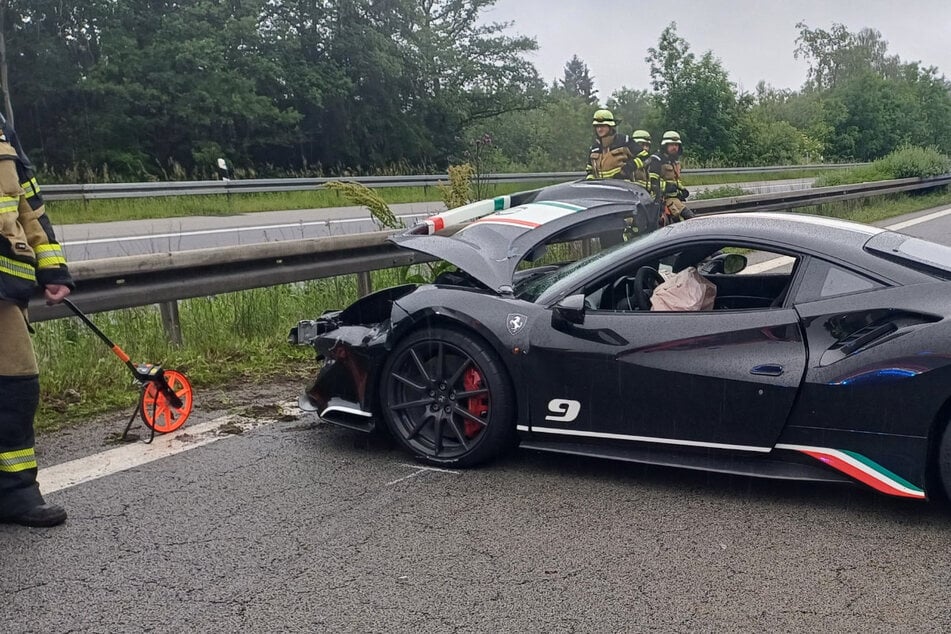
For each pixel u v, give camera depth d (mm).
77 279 5766
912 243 4020
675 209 11031
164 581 3195
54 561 3367
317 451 4602
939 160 25891
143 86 29781
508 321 4172
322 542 3500
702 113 40969
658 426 3961
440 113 39375
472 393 4258
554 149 41594
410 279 8461
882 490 3605
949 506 3727
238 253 6828
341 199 21328
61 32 30625
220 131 30922
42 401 5398
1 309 3586
